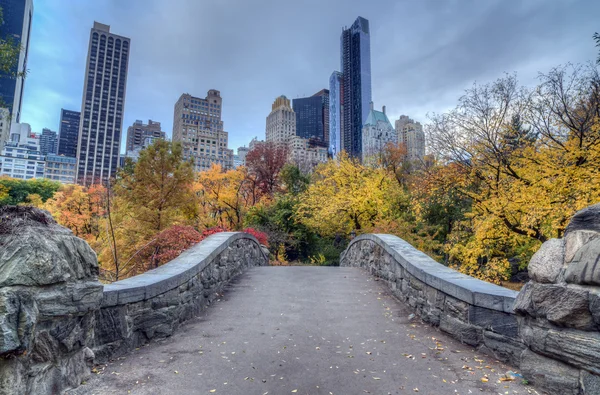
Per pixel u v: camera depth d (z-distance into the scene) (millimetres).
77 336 2812
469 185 12188
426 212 15945
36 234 2475
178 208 15555
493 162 10898
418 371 3312
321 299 6383
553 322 2676
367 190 18344
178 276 4680
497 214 9656
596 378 2379
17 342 2100
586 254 2533
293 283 7801
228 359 3645
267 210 23031
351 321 5051
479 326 3779
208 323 4941
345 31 183625
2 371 2074
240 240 9281
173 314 4520
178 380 3125
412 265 5445
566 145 9227
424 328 4656
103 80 149375
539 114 9703
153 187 15086
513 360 3338
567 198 8141
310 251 22516
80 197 21688
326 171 21953
